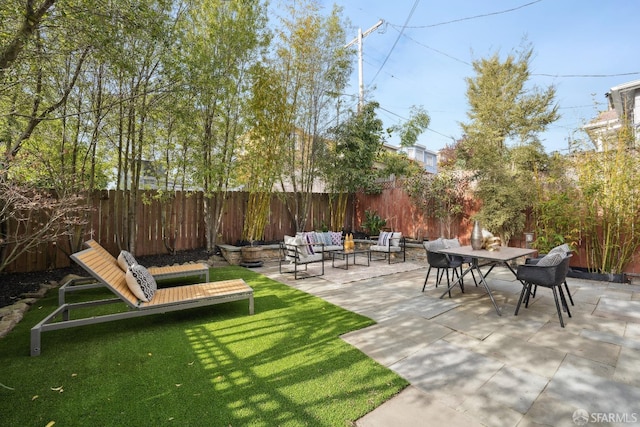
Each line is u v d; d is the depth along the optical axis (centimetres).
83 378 226
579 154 577
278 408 194
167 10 462
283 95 720
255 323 341
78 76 471
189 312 379
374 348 281
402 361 257
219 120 685
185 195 708
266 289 489
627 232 525
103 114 502
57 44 337
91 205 537
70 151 520
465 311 385
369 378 229
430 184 805
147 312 308
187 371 238
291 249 591
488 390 216
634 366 249
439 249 505
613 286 509
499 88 1179
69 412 188
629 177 516
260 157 712
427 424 181
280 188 902
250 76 686
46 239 447
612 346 286
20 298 414
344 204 998
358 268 671
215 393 209
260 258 705
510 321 351
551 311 386
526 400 204
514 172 700
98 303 340
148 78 511
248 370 240
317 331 319
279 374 234
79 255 302
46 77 401
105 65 481
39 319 349
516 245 684
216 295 347
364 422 182
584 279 561
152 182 711
